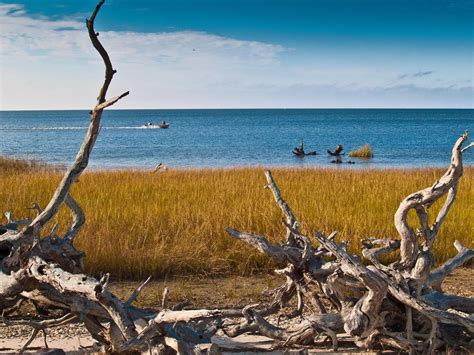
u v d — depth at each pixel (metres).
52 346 6.25
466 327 5.62
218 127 119.44
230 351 6.15
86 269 9.20
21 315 7.27
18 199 14.40
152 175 21.22
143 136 85.88
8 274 6.04
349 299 6.03
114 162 46.78
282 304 6.67
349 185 17.72
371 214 12.51
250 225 11.46
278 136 86.50
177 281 9.12
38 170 29.06
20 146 64.31
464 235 11.55
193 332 5.39
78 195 15.26
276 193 6.99
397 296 5.70
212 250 10.29
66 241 6.82
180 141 74.81
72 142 71.25
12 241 5.80
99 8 4.92
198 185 17.72
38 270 5.61
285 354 6.00
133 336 5.18
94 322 5.70
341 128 112.88
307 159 49.62
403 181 18.81
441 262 10.44
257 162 46.62
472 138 76.50
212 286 8.87
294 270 6.52
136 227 11.45
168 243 10.57
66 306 5.86
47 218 5.68
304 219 11.92
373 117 192.00
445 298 6.16
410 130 104.12
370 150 52.22
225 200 14.38
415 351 5.83
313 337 6.09
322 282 6.36
